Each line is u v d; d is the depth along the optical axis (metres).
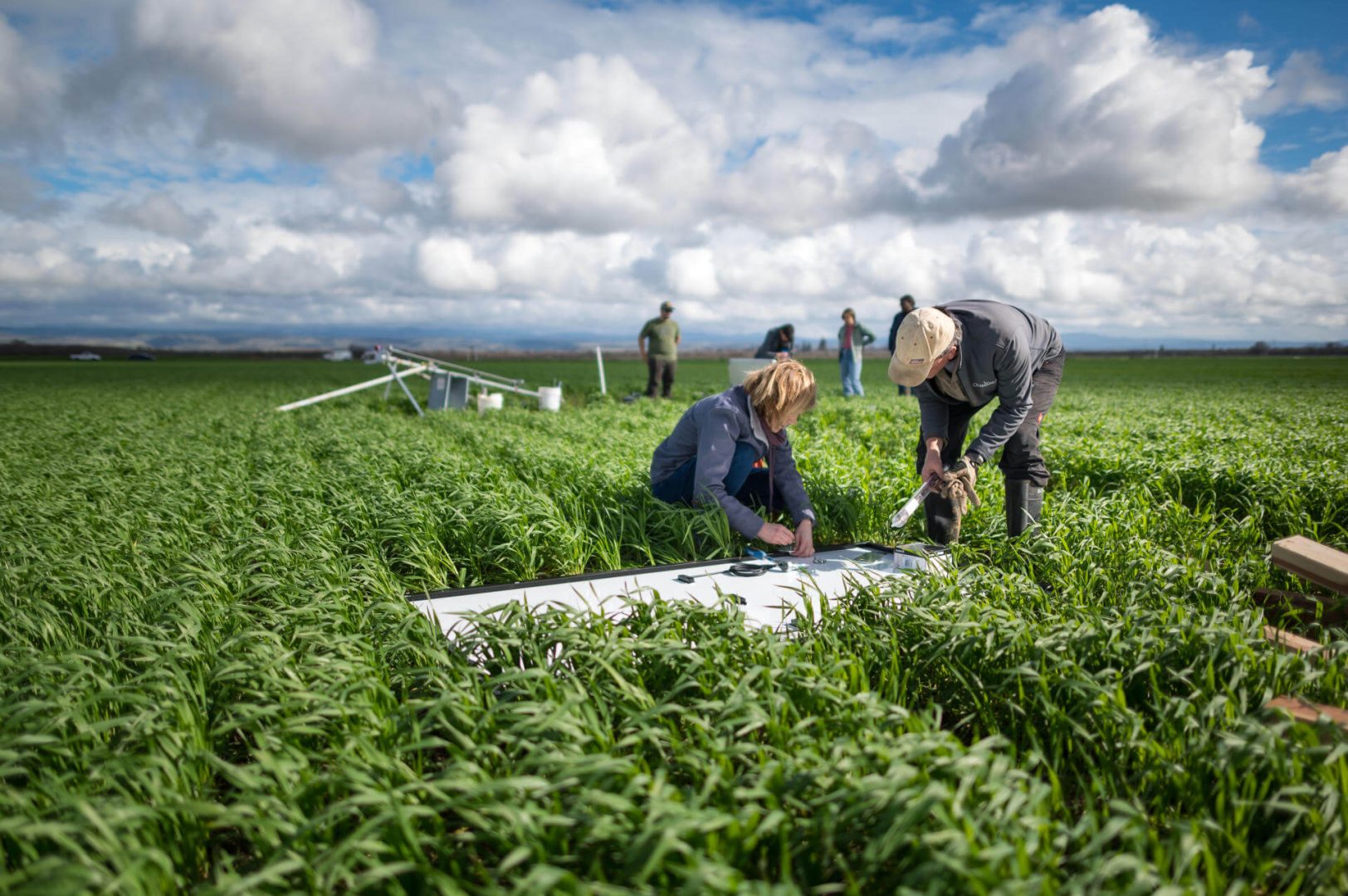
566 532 4.42
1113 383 28.42
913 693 2.45
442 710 2.07
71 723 2.15
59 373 44.88
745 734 2.12
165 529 4.82
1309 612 3.09
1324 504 5.26
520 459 7.18
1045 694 2.16
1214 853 1.67
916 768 1.73
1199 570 3.44
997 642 2.45
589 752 1.92
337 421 11.91
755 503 4.95
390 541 4.64
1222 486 5.80
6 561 3.94
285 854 1.51
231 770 1.74
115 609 3.09
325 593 3.18
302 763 1.83
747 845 1.49
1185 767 1.90
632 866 1.45
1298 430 9.93
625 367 59.91
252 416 13.48
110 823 1.50
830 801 1.59
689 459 4.97
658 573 3.87
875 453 7.87
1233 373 42.66
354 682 2.27
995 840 1.54
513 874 1.59
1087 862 1.47
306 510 5.07
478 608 3.34
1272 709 1.98
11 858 1.73
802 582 3.46
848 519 5.12
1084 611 2.83
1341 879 1.54
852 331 18.52
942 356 3.93
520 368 58.25
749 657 2.42
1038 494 4.45
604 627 2.62
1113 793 1.87
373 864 1.50
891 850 1.44
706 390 21.36
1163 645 2.37
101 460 7.78
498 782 1.59
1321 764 1.76
